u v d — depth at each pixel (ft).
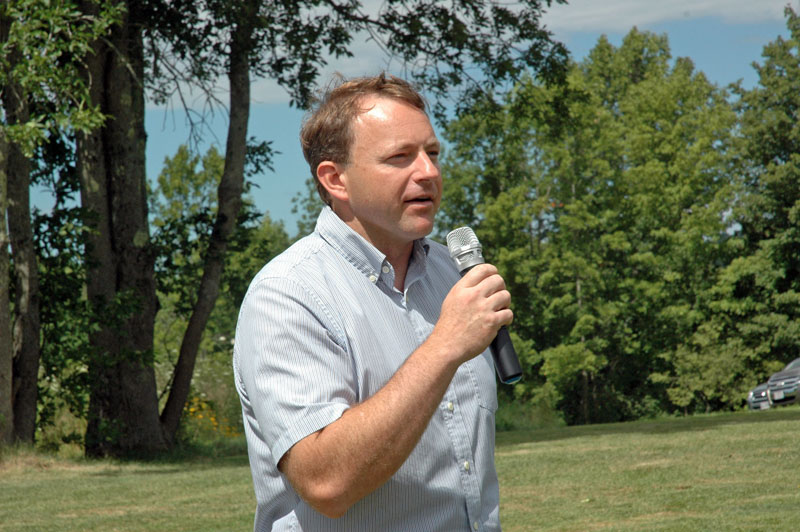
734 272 140.77
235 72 53.16
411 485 6.13
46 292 47.62
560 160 139.44
